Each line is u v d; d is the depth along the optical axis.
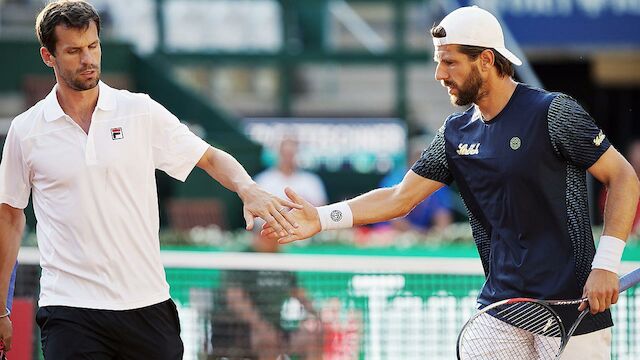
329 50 44.62
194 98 39.50
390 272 19.52
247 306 19.88
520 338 14.06
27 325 19.75
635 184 13.68
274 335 19.84
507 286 13.95
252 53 44.56
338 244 27.41
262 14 46.06
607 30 38.38
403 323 19.52
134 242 13.72
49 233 13.79
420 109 46.56
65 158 13.55
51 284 13.84
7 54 38.16
